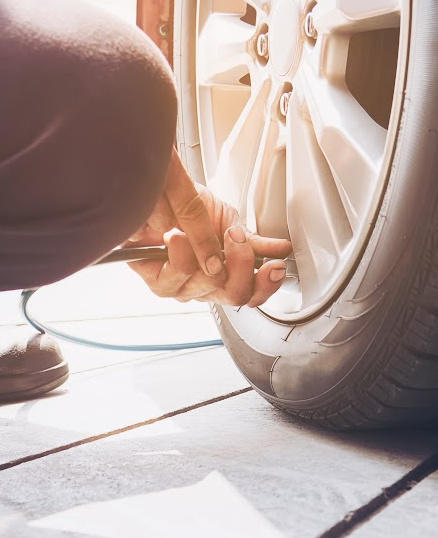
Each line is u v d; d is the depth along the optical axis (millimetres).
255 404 1098
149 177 505
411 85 741
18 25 458
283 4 1026
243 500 712
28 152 452
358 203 850
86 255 512
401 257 749
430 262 725
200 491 740
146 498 724
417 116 730
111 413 1066
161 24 1279
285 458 837
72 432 972
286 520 659
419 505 688
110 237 513
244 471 797
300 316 916
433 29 722
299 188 989
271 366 970
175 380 1278
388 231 762
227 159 1166
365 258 797
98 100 463
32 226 469
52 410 1099
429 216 722
